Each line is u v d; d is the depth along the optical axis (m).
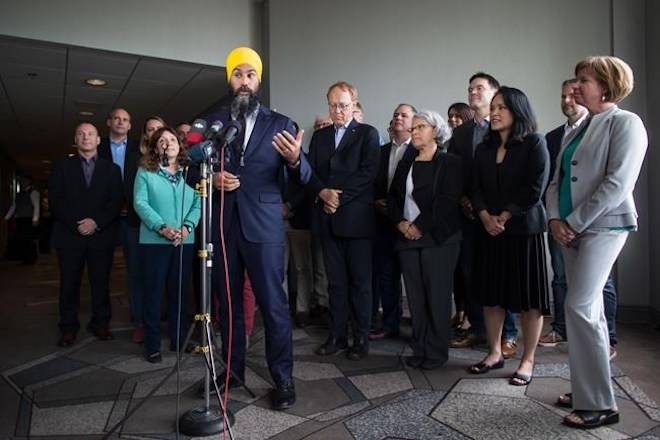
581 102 2.23
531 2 4.45
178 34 4.96
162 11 4.89
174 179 3.22
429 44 4.72
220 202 2.42
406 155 3.17
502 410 2.37
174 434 2.19
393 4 4.79
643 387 2.62
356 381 2.79
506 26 4.52
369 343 3.54
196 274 3.72
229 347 2.42
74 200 3.59
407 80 4.76
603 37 4.22
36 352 3.43
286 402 2.41
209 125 2.30
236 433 2.18
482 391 2.60
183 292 3.37
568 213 2.24
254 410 2.41
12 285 6.71
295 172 2.39
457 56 4.65
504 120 2.71
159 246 3.17
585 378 2.18
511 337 3.24
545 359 3.10
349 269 3.29
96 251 3.67
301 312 4.21
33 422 2.33
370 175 3.19
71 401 2.57
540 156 2.64
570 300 2.21
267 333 2.46
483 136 3.15
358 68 4.84
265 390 2.65
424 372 2.91
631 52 4.07
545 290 2.67
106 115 7.87
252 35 5.25
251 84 2.44
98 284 3.72
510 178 2.71
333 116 3.28
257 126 2.46
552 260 3.47
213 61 5.11
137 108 7.24
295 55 4.90
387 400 2.51
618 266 4.07
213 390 2.60
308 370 2.97
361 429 2.20
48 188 3.65
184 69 5.29
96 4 4.61
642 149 2.09
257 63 2.46
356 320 3.23
